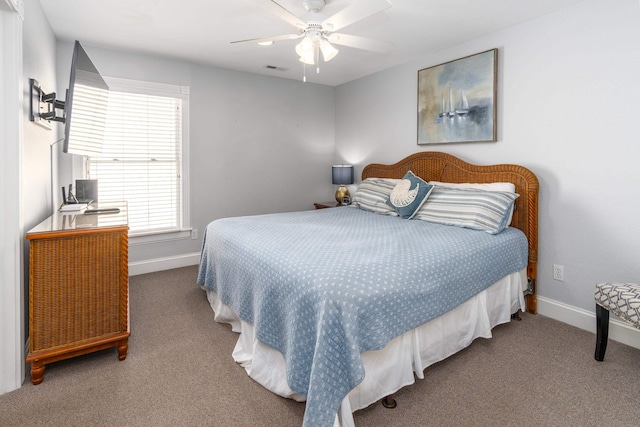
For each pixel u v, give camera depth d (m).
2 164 1.76
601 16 2.40
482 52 3.10
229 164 4.31
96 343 2.01
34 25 2.31
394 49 3.47
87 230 1.96
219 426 1.57
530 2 2.50
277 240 2.25
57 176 3.20
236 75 4.27
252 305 2.03
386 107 4.22
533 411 1.68
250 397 1.78
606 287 2.07
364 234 2.46
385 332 1.57
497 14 2.70
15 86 1.77
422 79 3.67
